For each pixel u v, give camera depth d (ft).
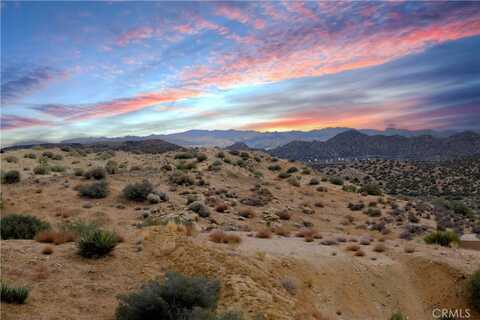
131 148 416.46
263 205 131.23
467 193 337.31
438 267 65.36
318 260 65.21
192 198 120.78
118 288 40.93
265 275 51.31
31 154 223.92
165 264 50.49
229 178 174.09
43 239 54.44
